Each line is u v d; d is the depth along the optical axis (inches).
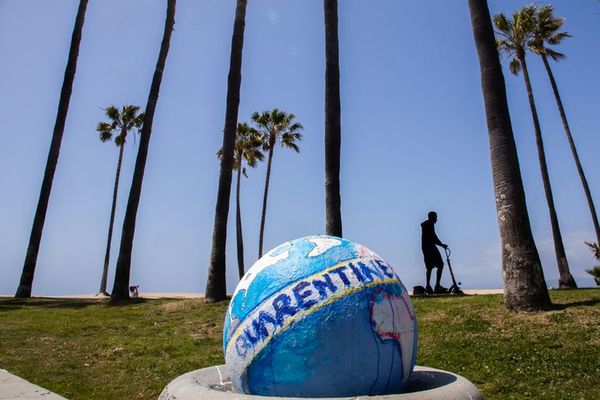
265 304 144.1
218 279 625.6
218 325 484.4
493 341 341.4
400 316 147.9
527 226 406.0
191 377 159.6
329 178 530.6
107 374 334.3
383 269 155.2
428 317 420.5
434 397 127.6
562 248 865.5
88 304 698.2
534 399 255.0
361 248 160.1
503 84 434.9
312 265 148.1
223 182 652.7
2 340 444.1
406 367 148.4
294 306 140.1
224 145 661.9
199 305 601.9
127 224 739.4
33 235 834.8
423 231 584.4
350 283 143.9
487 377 288.2
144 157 770.2
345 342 137.0
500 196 415.5
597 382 267.4
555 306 397.7
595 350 304.5
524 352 316.2
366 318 140.4
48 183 857.5
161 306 621.9
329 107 550.9
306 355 136.0
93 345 421.7
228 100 672.4
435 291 570.9
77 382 315.0
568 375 279.3
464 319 397.1
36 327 504.1
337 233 514.0
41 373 335.0
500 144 418.6
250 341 142.8
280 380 138.1
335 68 562.3
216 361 354.9
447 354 329.4
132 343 423.2
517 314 388.2
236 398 125.2
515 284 399.5
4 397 256.7
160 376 324.5
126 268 727.1
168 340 432.8
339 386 136.3
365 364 138.1
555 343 323.6
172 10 834.2
